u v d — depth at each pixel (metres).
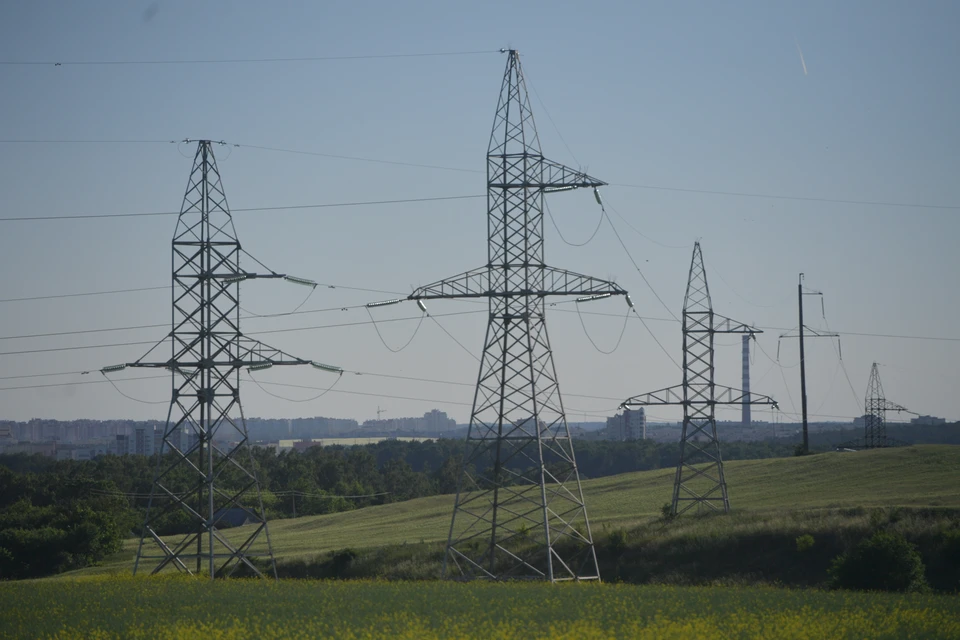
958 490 171.62
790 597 104.56
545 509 127.62
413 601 101.56
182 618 93.88
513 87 132.25
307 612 95.25
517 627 86.31
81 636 86.12
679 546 152.50
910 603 99.69
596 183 130.12
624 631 83.81
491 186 131.12
